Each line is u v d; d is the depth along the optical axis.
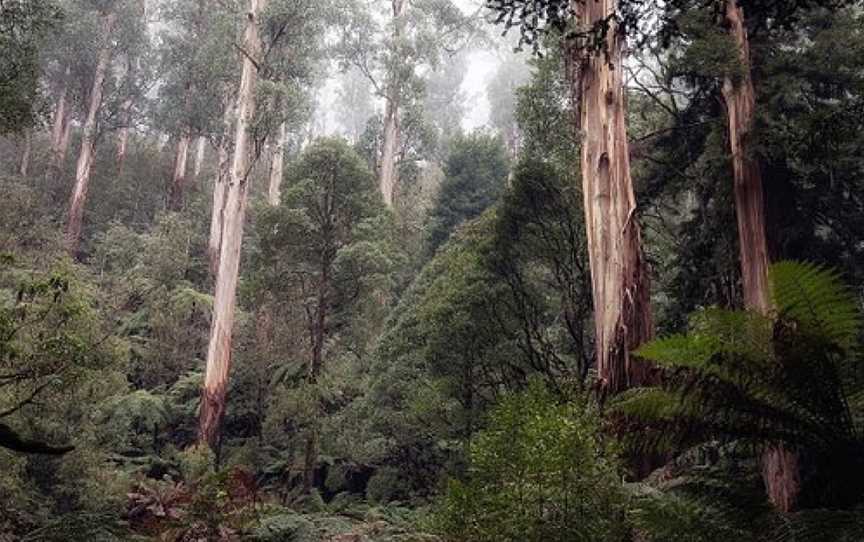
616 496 4.55
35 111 10.12
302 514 12.23
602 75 9.95
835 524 2.75
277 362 18.02
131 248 25.50
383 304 18.97
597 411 5.83
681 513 3.15
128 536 5.51
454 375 12.32
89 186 32.75
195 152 39.28
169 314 20.83
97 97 30.86
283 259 16.58
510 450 5.32
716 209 11.44
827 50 10.03
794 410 3.15
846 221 10.47
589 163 9.87
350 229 16.62
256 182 34.72
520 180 11.63
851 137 8.34
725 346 3.21
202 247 28.88
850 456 3.11
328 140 17.19
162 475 16.45
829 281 3.06
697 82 12.01
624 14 5.08
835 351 3.07
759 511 3.12
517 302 11.51
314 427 15.16
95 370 11.02
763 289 9.54
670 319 11.73
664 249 13.77
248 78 21.69
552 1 5.06
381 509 12.09
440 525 5.73
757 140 9.73
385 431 14.65
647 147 12.78
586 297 11.15
